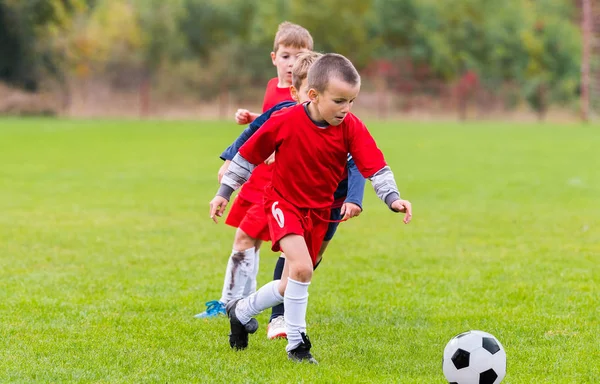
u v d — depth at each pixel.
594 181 31.44
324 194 9.75
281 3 87.19
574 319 11.55
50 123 67.06
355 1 89.75
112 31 86.00
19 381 8.68
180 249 17.22
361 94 88.62
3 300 12.50
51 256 16.23
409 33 90.94
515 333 10.82
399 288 13.70
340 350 10.05
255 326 10.08
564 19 100.50
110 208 23.28
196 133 58.00
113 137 53.16
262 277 14.88
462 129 67.69
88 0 82.00
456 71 91.31
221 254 16.72
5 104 76.62
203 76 85.38
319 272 15.07
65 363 9.35
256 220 11.52
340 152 9.58
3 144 46.34
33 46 77.56
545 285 13.92
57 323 11.17
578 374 9.04
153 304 12.37
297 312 9.52
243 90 85.12
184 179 30.95
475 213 23.11
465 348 8.44
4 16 75.31
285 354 9.88
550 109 91.62
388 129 66.62
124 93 84.00
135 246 17.47
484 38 92.88
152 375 8.93
